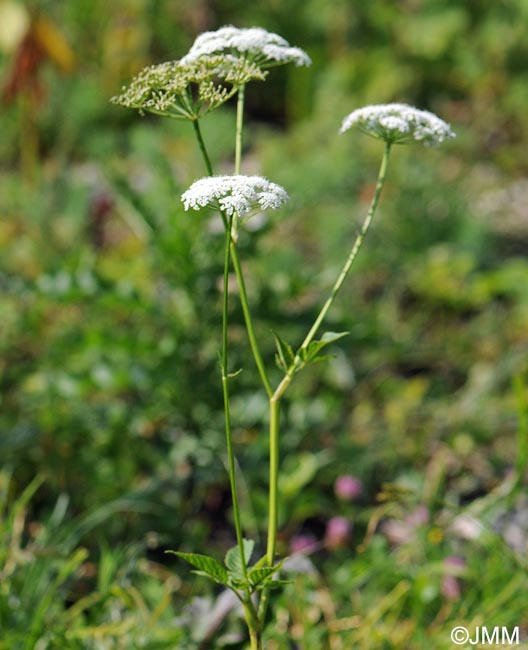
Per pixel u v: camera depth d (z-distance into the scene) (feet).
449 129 6.75
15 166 23.88
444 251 18.21
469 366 15.39
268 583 6.34
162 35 27.53
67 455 11.56
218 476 11.09
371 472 12.42
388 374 15.26
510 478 10.96
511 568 9.29
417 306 17.31
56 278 11.21
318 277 14.52
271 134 25.75
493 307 17.01
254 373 11.60
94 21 27.35
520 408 9.55
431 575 9.46
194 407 11.43
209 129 23.21
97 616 8.71
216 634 8.71
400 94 27.07
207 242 10.71
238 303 11.06
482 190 21.74
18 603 8.66
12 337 14.28
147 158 21.65
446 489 12.31
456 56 27.40
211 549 10.90
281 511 11.05
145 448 11.89
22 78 19.77
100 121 25.02
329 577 10.20
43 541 9.61
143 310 11.30
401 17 28.02
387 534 11.09
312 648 8.59
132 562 9.18
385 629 8.91
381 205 19.03
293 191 19.27
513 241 19.85
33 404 11.94
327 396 12.78
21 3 19.19
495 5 27.66
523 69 26.78
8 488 10.80
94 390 12.37
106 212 17.66
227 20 28.43
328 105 25.93
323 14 28.43
